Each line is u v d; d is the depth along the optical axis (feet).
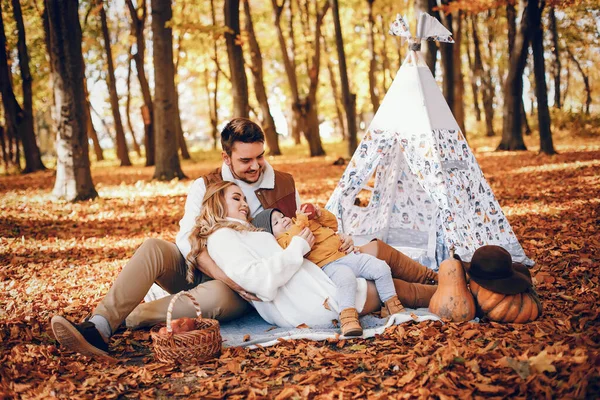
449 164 18.38
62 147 38.24
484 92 95.61
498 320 13.21
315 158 77.46
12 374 11.42
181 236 14.28
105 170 75.41
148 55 104.58
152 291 15.70
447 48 54.60
